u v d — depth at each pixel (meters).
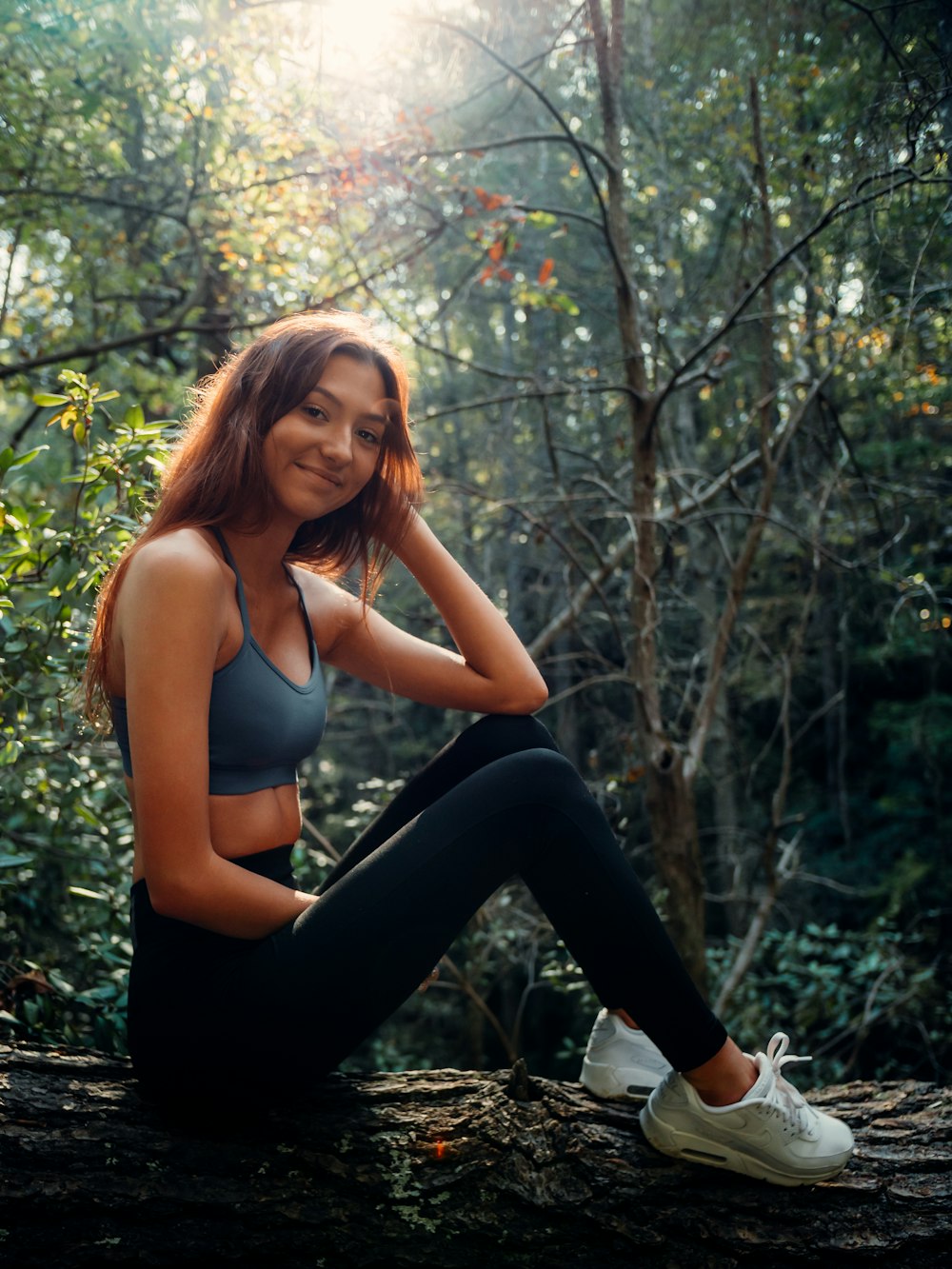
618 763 5.46
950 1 2.42
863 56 3.07
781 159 3.41
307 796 6.68
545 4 3.97
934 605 3.75
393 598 5.86
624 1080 1.42
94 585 1.85
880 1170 1.38
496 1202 1.27
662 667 4.15
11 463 1.84
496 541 6.36
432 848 1.22
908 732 8.43
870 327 3.04
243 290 4.26
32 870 2.80
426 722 9.15
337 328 1.33
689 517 3.77
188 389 1.51
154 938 1.26
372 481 1.49
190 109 3.71
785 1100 1.29
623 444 4.16
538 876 1.26
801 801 9.41
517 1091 1.40
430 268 4.64
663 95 4.56
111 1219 1.18
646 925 1.25
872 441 6.06
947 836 8.38
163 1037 1.23
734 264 4.57
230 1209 1.21
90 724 1.47
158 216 4.59
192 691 1.15
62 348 4.57
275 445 1.29
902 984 4.98
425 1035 7.84
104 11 3.43
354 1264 1.22
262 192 3.77
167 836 1.13
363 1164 1.28
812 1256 1.26
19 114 3.58
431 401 8.03
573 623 3.75
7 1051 1.35
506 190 5.94
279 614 1.38
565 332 7.07
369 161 3.45
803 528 4.77
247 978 1.19
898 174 2.54
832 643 8.02
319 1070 1.26
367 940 1.18
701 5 4.24
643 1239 1.26
